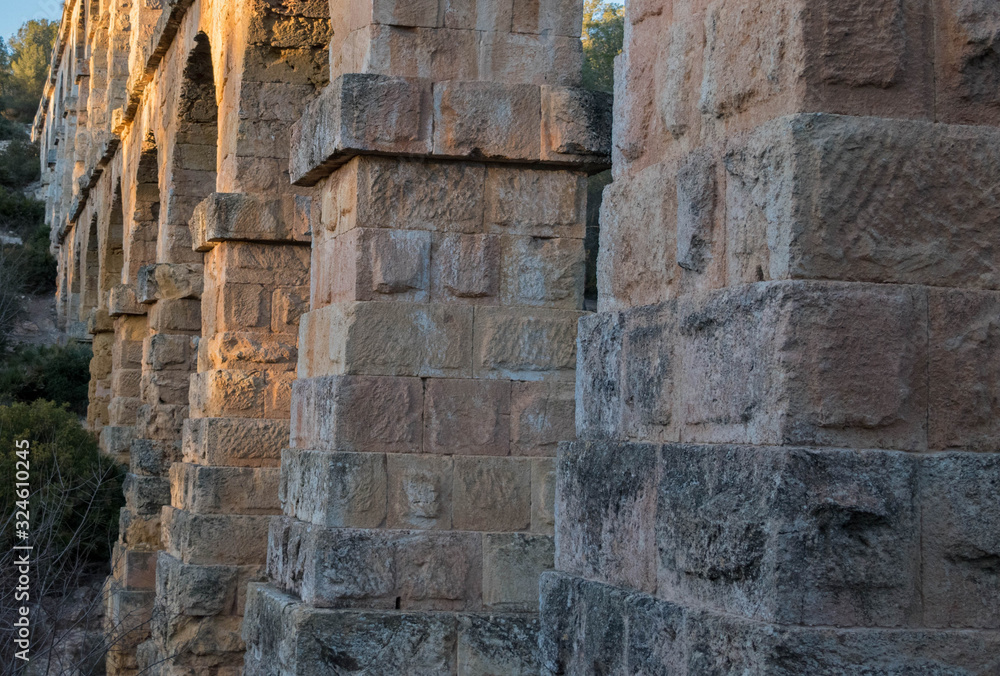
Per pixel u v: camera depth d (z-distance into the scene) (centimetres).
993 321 351
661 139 442
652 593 400
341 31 809
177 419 1509
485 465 741
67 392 3078
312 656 687
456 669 708
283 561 777
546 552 738
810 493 329
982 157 355
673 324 408
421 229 752
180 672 1084
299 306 1128
